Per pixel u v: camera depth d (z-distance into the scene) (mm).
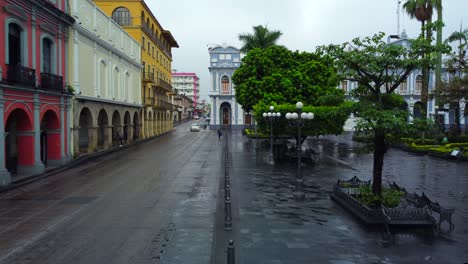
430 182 15297
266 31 39906
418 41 9688
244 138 42656
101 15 27516
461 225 9172
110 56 29594
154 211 10805
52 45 19594
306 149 28688
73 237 8602
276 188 13727
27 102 16781
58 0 20312
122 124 33188
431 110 48500
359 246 7695
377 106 9883
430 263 6824
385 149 10234
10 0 15461
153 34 47938
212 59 59969
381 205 9188
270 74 31719
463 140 29516
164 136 48094
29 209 11258
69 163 20906
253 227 9016
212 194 13000
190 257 7332
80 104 23234
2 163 14664
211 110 61219
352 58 10000
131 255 7469
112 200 12281
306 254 7273
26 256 7516
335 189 11922
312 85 30281
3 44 14961
